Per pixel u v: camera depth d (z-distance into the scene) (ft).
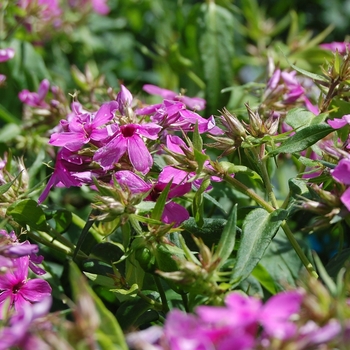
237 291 1.32
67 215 1.54
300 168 1.53
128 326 1.38
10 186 1.43
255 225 1.35
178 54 1.94
